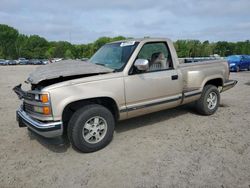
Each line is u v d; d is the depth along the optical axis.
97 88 3.68
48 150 3.93
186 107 6.39
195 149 3.80
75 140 3.63
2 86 11.76
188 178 2.99
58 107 3.40
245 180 2.91
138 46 4.23
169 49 4.78
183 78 4.89
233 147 3.83
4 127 5.09
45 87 3.43
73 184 2.95
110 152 3.80
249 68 20.95
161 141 4.18
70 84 3.49
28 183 2.99
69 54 89.44
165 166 3.30
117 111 4.00
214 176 3.01
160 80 4.43
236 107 6.43
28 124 3.68
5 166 3.42
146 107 4.30
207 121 5.21
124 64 4.08
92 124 3.78
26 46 99.75
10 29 100.00
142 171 3.19
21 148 4.02
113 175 3.12
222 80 5.81
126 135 4.51
